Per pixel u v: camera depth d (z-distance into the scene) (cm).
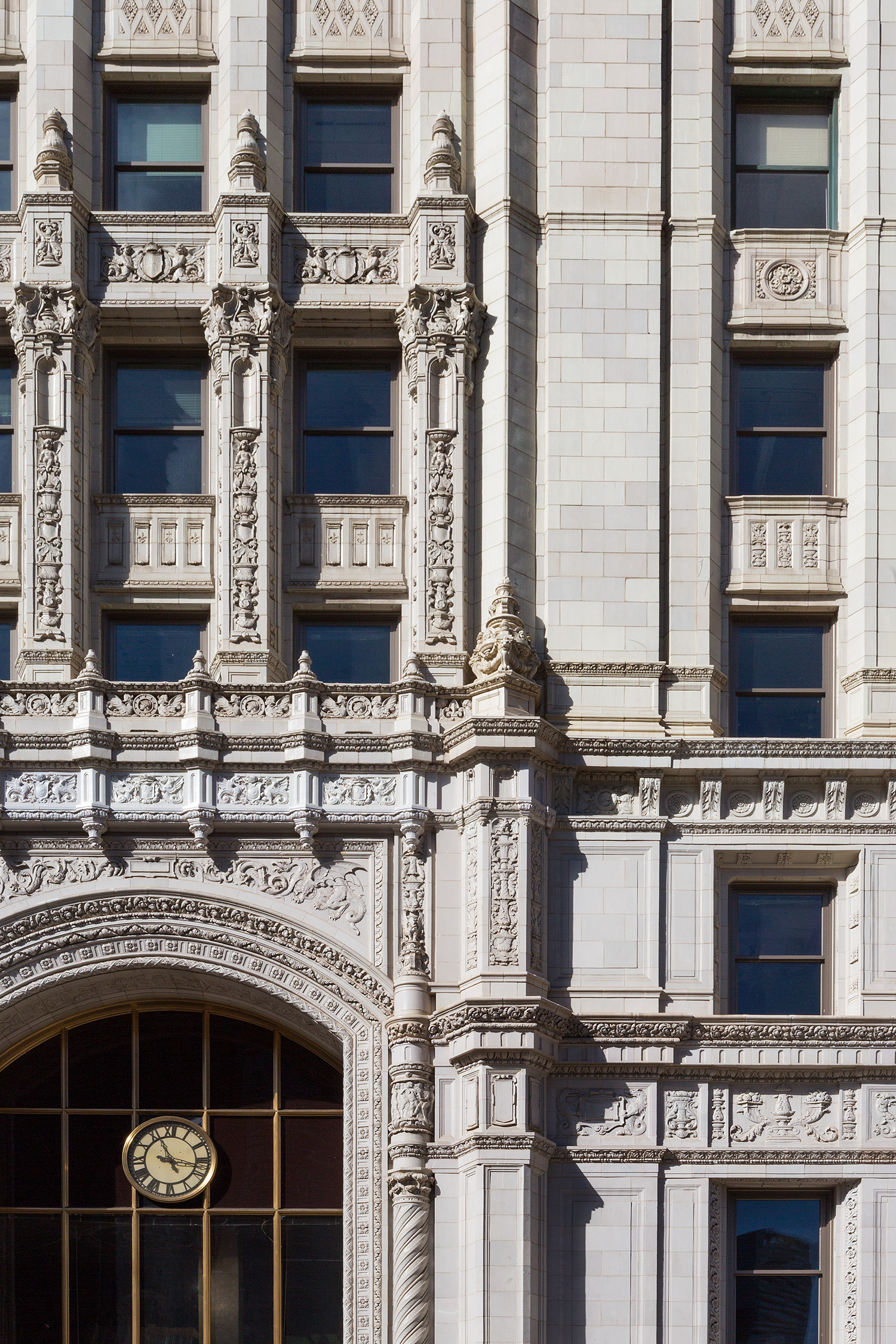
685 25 4850
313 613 4688
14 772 4334
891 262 4738
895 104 4806
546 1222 4197
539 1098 4228
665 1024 4266
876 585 4594
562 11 4791
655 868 4378
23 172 4844
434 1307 4150
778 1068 4284
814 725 4672
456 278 4656
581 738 4400
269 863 4362
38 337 4612
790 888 4506
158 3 4897
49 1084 4438
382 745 4366
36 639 4497
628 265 4688
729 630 4694
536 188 4759
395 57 4881
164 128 4903
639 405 4628
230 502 4572
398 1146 4191
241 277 4656
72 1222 4375
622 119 4750
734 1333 4272
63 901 4312
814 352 4816
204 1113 4425
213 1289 4347
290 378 4775
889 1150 4256
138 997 4456
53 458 4578
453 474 4588
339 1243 4366
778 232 4809
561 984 4325
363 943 4331
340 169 4881
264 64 4803
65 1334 4309
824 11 4909
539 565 4588
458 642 4522
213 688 4378
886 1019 4281
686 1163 4256
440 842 4359
